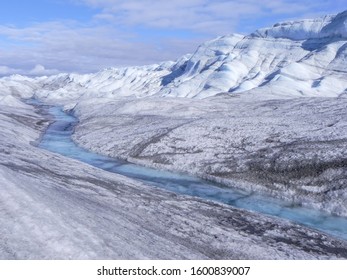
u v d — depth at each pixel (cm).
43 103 18600
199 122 5853
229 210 2855
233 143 4791
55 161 3731
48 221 1398
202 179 4047
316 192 3331
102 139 5956
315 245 2306
